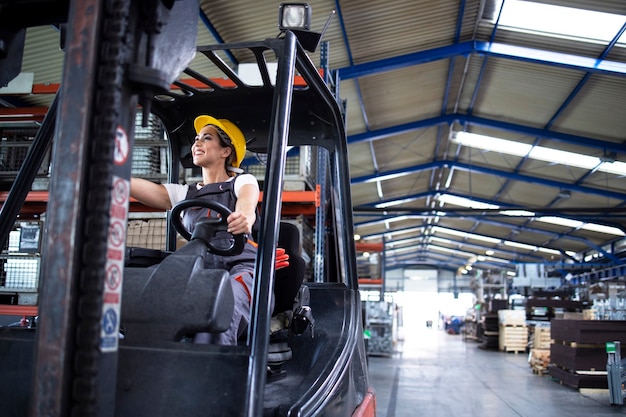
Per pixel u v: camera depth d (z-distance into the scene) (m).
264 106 2.74
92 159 1.20
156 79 1.28
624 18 11.16
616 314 15.90
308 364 2.54
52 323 1.16
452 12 11.88
